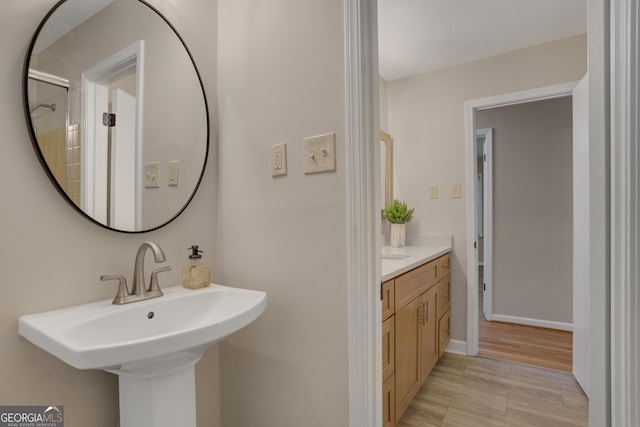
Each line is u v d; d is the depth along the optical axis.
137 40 1.18
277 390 1.24
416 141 2.84
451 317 2.68
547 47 2.37
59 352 0.74
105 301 1.08
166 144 1.26
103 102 1.09
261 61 1.28
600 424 0.80
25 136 0.93
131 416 0.96
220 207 1.43
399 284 1.64
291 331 1.20
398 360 1.62
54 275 0.98
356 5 1.04
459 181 2.66
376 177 1.09
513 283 3.31
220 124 1.43
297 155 1.18
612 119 0.76
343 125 1.08
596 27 0.80
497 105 2.56
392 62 2.63
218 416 1.42
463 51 2.48
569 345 2.76
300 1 1.18
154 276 1.12
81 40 1.04
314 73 1.14
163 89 1.25
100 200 1.08
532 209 3.22
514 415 1.82
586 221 1.94
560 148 3.11
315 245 1.14
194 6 1.37
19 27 0.92
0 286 0.88
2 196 0.89
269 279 1.26
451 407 1.89
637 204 0.72
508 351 2.66
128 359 0.71
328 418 1.12
